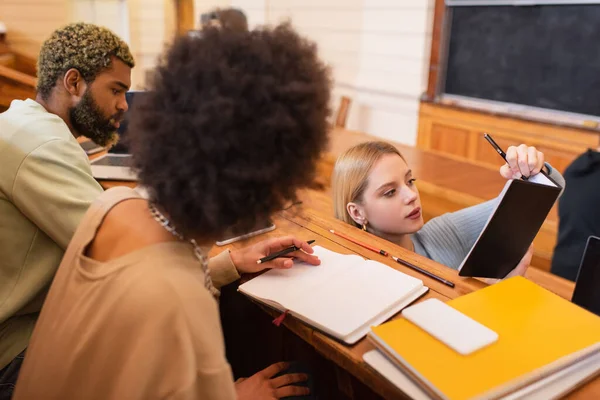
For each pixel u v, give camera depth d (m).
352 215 1.34
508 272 0.99
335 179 1.37
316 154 0.66
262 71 0.62
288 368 1.01
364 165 1.29
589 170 1.75
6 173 1.17
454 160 2.69
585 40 2.96
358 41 4.32
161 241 0.68
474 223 1.32
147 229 0.68
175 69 0.64
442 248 1.32
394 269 0.95
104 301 0.64
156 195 0.66
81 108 1.39
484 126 3.53
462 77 3.68
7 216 1.18
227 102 0.59
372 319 0.79
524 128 3.31
